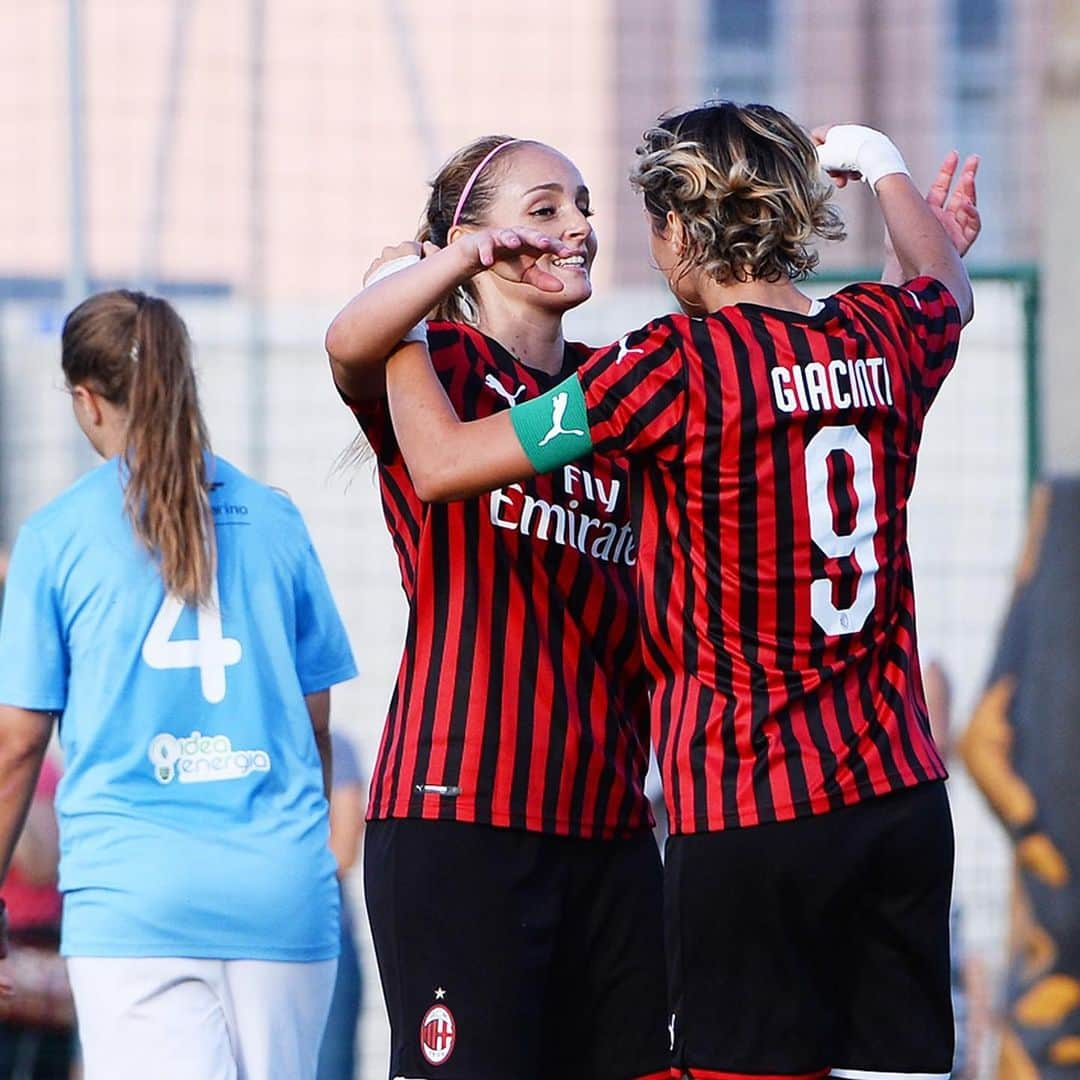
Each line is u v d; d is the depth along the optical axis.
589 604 11.85
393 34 34.75
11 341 25.67
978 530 22.59
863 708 10.45
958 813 23.14
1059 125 21.19
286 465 25.17
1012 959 20.62
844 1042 10.80
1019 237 45.38
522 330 12.25
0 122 35.38
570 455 10.37
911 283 11.41
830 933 10.52
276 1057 13.30
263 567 13.97
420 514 11.82
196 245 32.78
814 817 10.27
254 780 13.48
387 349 10.84
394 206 33.06
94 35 35.47
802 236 10.71
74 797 13.38
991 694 20.95
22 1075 19.88
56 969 19.95
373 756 24.64
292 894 13.34
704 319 10.48
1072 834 20.27
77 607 13.45
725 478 10.19
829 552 10.31
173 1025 13.05
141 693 13.36
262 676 13.72
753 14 48.94
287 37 34.34
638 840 12.27
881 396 10.56
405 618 24.97
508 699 11.63
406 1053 11.52
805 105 50.28
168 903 13.03
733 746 10.34
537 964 11.66
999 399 22.58
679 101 44.94
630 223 41.00
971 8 50.12
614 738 11.95
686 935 10.56
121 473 13.67
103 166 34.91
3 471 25.44
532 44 37.31
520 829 11.61
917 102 50.25
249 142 31.03
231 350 25.52
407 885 11.57
